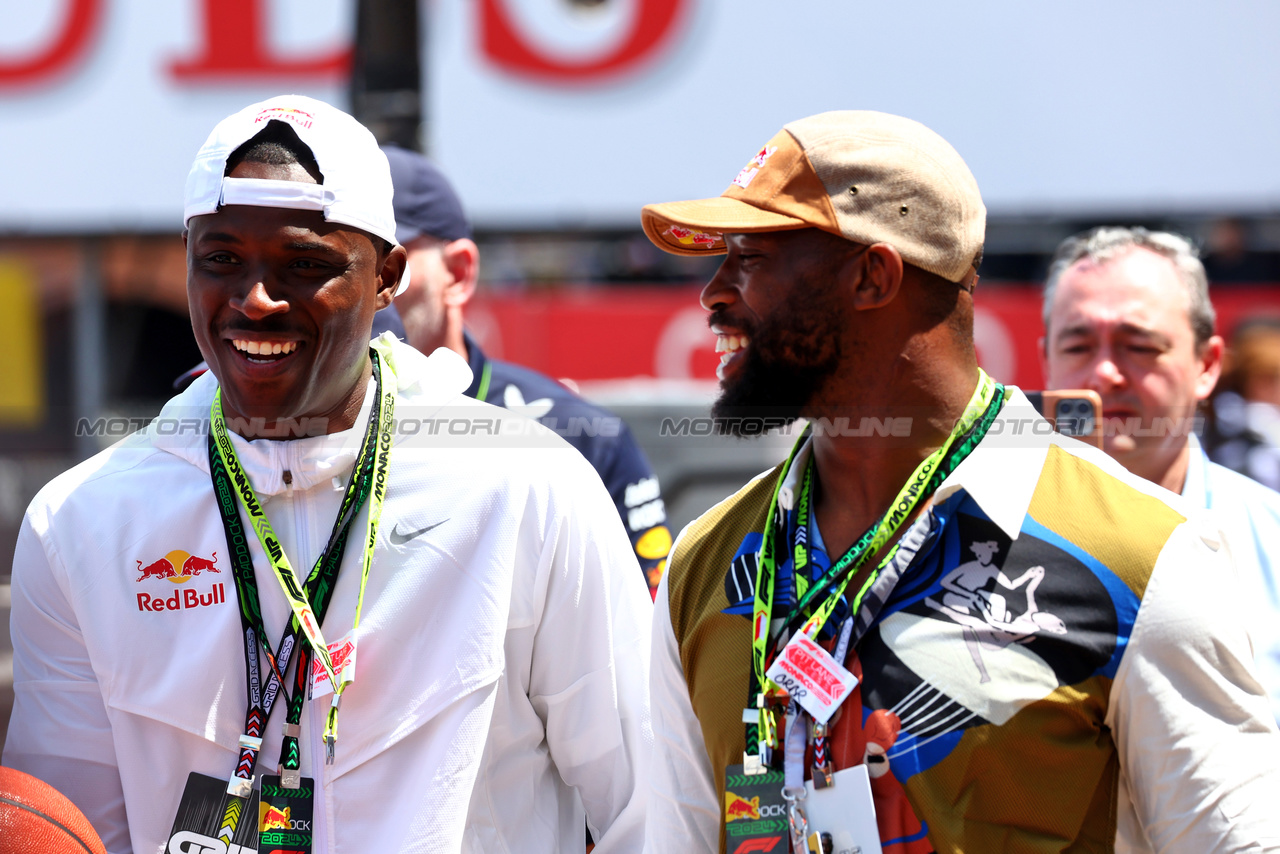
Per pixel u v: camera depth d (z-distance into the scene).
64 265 27.59
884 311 6.11
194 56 26.69
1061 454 6.06
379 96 17.48
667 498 14.02
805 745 5.93
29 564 7.29
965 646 5.68
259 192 6.57
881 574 5.91
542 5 26.09
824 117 6.29
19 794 6.56
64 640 7.25
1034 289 24.89
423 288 11.32
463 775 6.83
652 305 24.84
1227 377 16.56
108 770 7.19
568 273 27.05
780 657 6.00
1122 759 5.67
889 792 5.68
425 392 7.61
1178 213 26.06
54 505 7.30
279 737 6.82
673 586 6.78
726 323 6.42
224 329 6.75
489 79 26.19
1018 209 26.20
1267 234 25.95
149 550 7.08
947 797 5.58
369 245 6.98
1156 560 5.61
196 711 6.86
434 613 7.01
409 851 6.71
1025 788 5.53
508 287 25.95
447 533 7.10
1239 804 5.39
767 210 6.10
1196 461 10.09
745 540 6.61
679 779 6.65
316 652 6.69
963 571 5.83
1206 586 5.60
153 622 7.00
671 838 6.64
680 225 6.08
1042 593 5.66
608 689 7.54
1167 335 9.90
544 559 7.30
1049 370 10.60
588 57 26.23
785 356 6.18
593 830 7.82
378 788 6.82
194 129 26.84
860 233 5.96
